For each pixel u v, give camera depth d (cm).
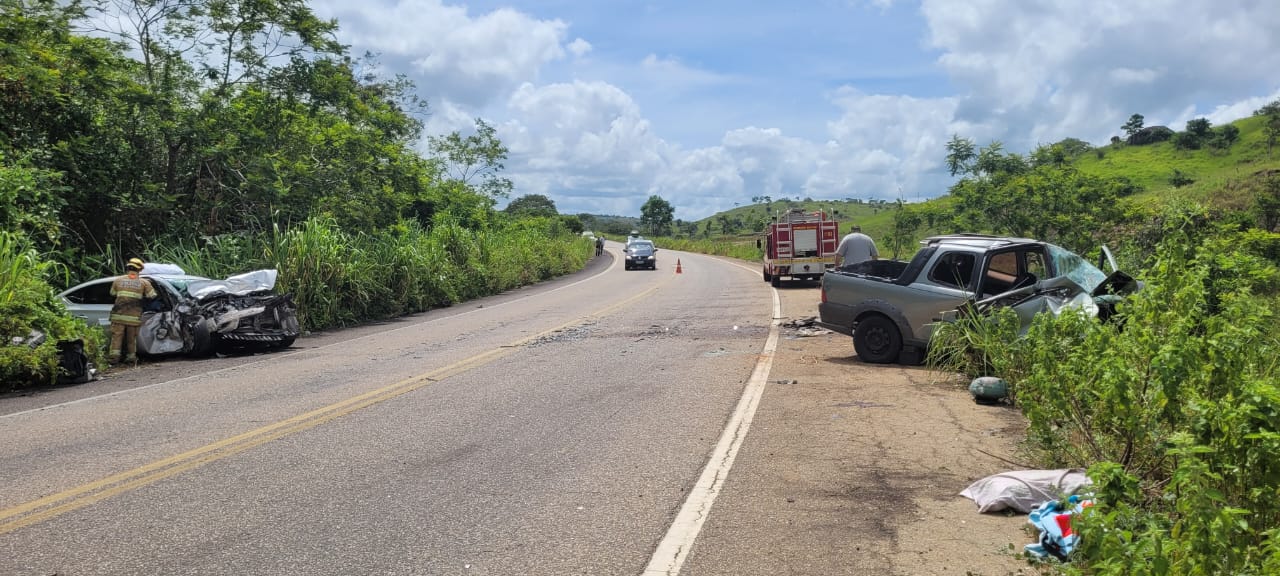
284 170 2233
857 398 844
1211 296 733
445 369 1103
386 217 2555
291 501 526
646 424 745
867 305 1071
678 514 492
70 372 1084
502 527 473
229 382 1055
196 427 762
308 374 1102
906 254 3150
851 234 1762
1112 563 314
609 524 476
